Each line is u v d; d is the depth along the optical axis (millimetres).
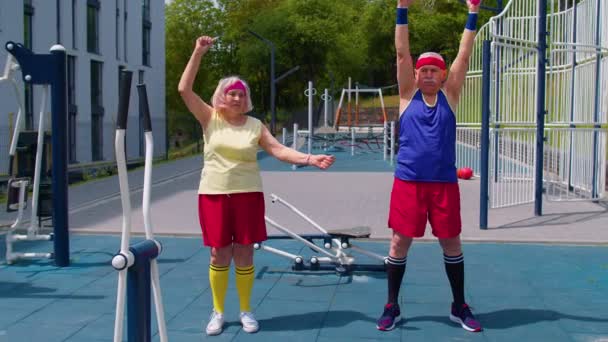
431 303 5664
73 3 22703
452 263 5012
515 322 5145
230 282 6348
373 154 25391
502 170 11945
